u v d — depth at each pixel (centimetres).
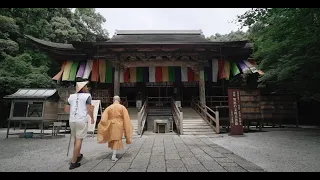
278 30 963
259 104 1251
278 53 1088
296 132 1158
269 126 1551
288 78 1147
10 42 1966
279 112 1397
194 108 1641
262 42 1201
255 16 883
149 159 504
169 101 1866
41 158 543
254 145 737
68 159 529
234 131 1066
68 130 1402
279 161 486
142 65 1576
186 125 1205
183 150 630
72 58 1802
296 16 834
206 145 733
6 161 508
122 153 588
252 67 1711
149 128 1406
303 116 1814
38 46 1639
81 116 463
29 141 902
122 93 2052
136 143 793
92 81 1830
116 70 1534
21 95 1024
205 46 1463
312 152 602
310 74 1018
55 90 1102
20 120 1006
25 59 2078
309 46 883
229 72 1764
